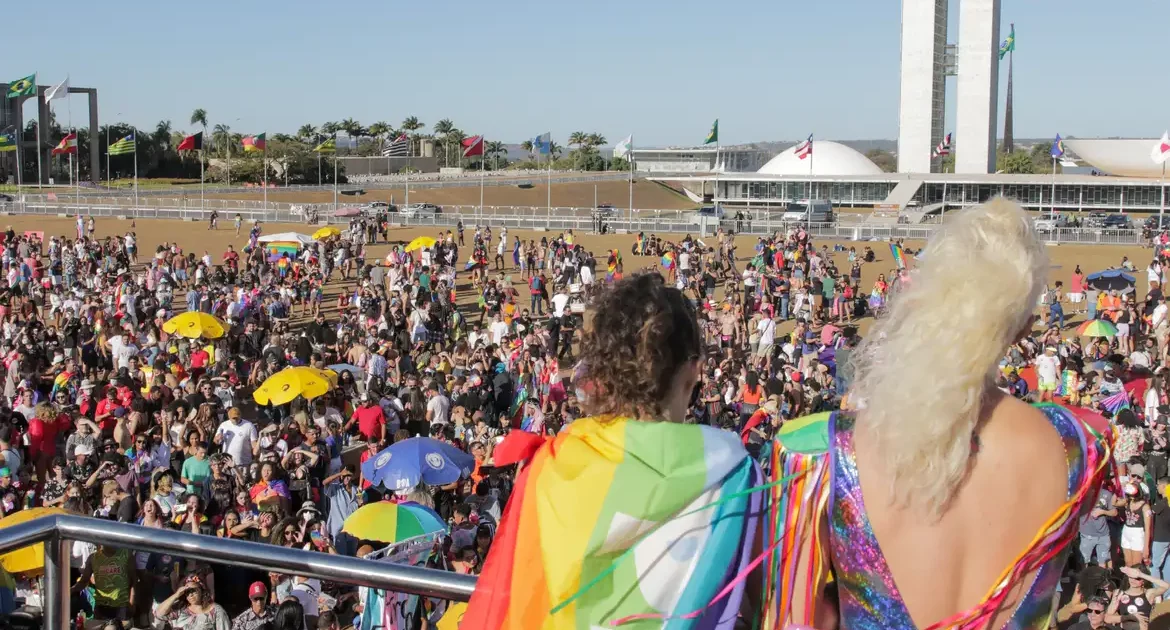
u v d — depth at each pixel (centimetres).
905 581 176
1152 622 1070
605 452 197
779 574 189
